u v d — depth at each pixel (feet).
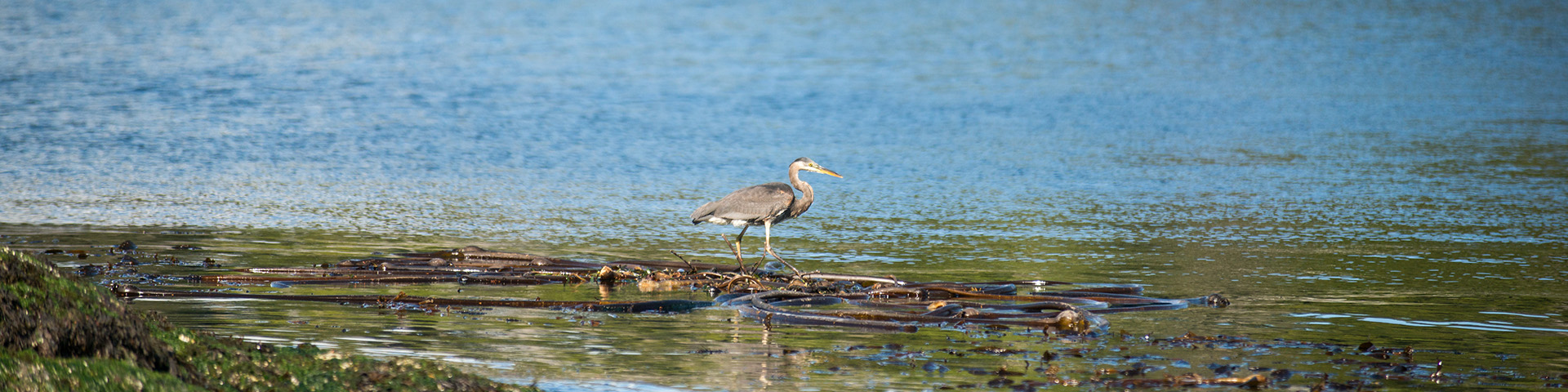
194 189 79.46
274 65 171.73
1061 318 40.24
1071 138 115.96
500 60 189.67
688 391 31.96
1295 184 86.94
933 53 207.10
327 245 59.93
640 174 92.38
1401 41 220.23
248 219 68.23
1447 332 40.60
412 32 225.97
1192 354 36.22
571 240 63.62
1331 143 111.55
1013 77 175.11
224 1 267.59
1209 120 130.52
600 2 291.99
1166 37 231.09
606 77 171.01
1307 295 47.98
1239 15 266.36
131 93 136.67
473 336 38.45
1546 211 73.87
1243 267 55.31
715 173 93.45
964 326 40.47
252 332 38.27
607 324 40.65
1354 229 67.56
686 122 126.72
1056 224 69.82
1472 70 181.68
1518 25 240.94
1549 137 114.21
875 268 55.42
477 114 129.08
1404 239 63.77
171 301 43.32
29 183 80.59
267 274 49.03
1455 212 73.77
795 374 33.71
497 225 68.28
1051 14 272.92
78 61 165.89
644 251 60.39
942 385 32.45
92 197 75.20
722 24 254.47
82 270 49.21
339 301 44.04
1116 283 51.34
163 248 56.95
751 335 39.06
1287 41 223.30
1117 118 132.05
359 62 180.04
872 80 171.01
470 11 266.57
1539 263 56.24
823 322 40.83
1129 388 32.07
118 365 25.84
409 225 67.92
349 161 95.86
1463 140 112.37
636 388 32.19
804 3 295.07
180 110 124.36
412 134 113.19
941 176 91.56
